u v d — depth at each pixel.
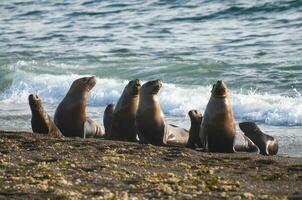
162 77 79.31
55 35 113.12
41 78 79.69
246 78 75.69
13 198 27.67
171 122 59.28
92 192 28.67
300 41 94.12
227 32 104.19
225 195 28.25
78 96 51.41
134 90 49.47
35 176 31.83
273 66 80.31
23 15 136.25
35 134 46.50
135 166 35.19
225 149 45.62
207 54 89.94
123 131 50.09
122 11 127.12
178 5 124.31
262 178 32.31
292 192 29.20
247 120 59.59
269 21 108.62
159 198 27.66
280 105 61.12
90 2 137.88
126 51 95.19
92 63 88.69
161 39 102.44
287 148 48.78
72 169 33.72
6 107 70.12
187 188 29.59
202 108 64.12
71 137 49.34
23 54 98.50
